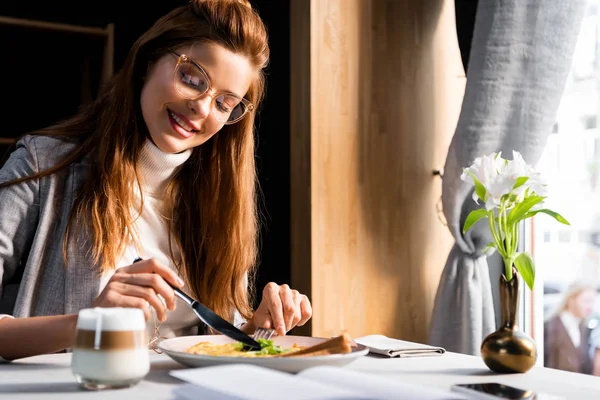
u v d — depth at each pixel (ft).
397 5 8.28
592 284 7.02
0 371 3.33
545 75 7.23
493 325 7.59
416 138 8.36
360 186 8.03
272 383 2.44
